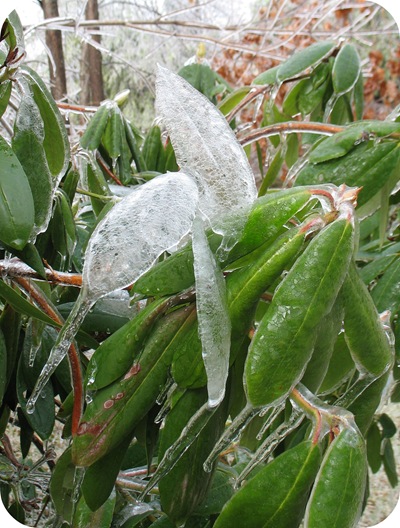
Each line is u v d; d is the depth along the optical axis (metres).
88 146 0.80
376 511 1.40
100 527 0.51
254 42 2.26
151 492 0.56
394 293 0.65
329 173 0.65
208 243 0.39
